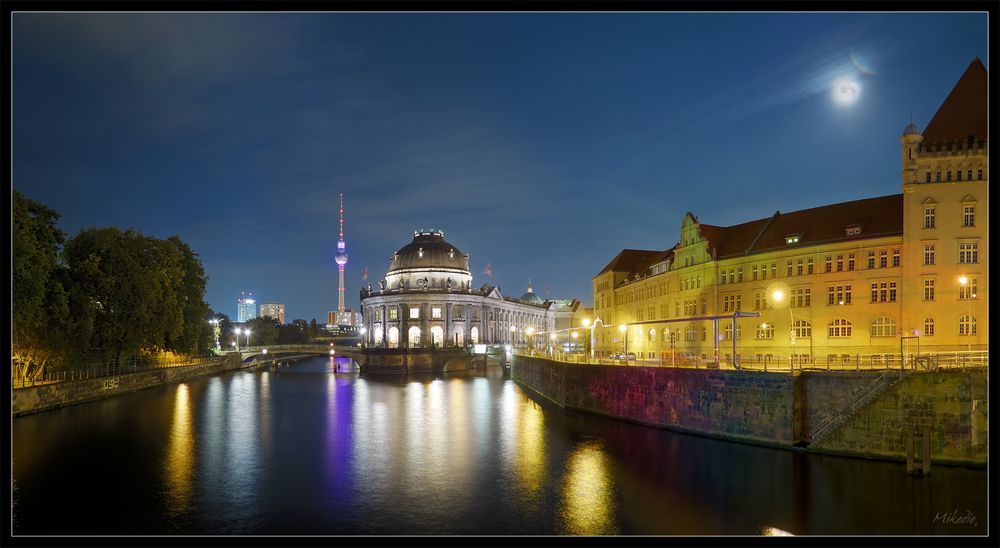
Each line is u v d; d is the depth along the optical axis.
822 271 73.62
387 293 183.12
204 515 38.72
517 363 126.69
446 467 49.22
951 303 62.66
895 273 67.19
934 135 65.88
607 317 127.75
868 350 68.75
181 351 118.94
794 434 49.62
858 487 40.84
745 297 82.31
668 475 45.16
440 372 156.62
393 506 40.19
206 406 84.38
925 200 64.19
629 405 65.19
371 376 144.88
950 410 44.16
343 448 56.50
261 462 51.31
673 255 101.50
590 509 39.09
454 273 189.88
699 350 89.44
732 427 53.59
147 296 92.25
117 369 96.19
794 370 51.00
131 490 43.56
